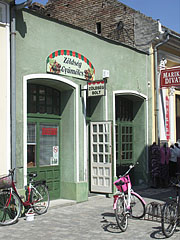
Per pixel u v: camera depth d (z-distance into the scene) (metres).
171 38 13.30
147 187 12.34
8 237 6.13
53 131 9.45
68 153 9.49
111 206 8.87
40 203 8.02
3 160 7.45
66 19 15.95
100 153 10.25
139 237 6.15
